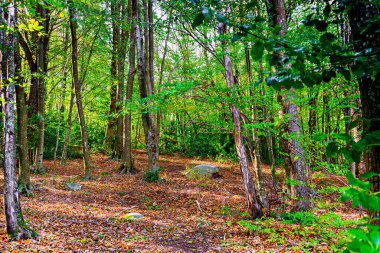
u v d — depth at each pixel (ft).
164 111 27.22
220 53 21.76
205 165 53.98
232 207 32.30
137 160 70.28
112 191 38.34
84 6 33.71
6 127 18.89
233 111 25.00
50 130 62.80
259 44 5.39
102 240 20.92
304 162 19.66
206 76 23.81
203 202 34.63
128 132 53.78
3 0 14.89
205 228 25.07
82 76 54.19
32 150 54.19
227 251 19.29
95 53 58.23
